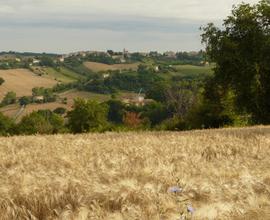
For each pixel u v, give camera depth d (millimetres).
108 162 14023
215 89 50719
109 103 154000
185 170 12039
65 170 12156
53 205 8664
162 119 119625
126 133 32125
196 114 60969
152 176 10930
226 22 47781
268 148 18250
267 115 49656
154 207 7895
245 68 46531
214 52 47531
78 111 83812
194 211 7523
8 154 17000
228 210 7715
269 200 8570
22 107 185625
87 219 7691
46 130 80188
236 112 54031
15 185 9906
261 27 46719
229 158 15570
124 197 8445
